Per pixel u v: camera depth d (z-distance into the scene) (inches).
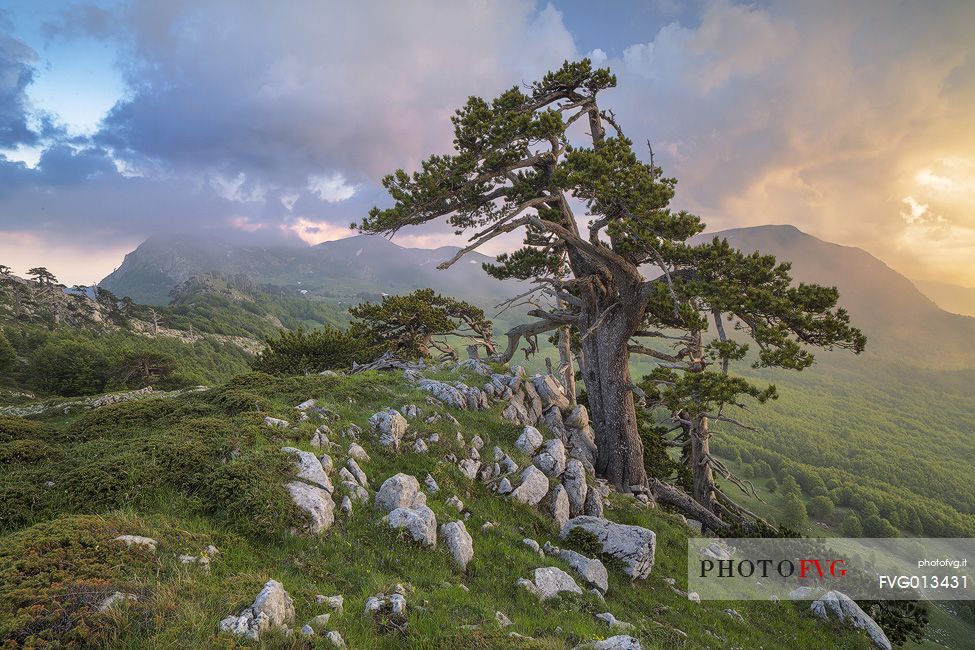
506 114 881.5
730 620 538.6
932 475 7116.1
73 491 370.3
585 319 1079.6
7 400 2385.6
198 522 361.4
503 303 1050.7
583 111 1093.1
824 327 749.9
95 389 3004.4
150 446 445.7
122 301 7819.9
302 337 1612.9
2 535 327.9
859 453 7859.3
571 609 419.2
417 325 1446.9
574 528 595.2
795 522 4628.4
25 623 215.8
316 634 263.6
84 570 257.6
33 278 6496.1
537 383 1048.2
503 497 611.5
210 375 5428.2
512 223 943.7
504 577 440.8
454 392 815.1
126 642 219.6
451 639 288.8
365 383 802.8
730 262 807.7
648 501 907.4
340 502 453.7
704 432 1151.0
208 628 236.4
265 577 299.6
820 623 601.3
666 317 970.1
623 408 991.0
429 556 423.8
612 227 863.7
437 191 847.1
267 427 526.0
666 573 618.2
